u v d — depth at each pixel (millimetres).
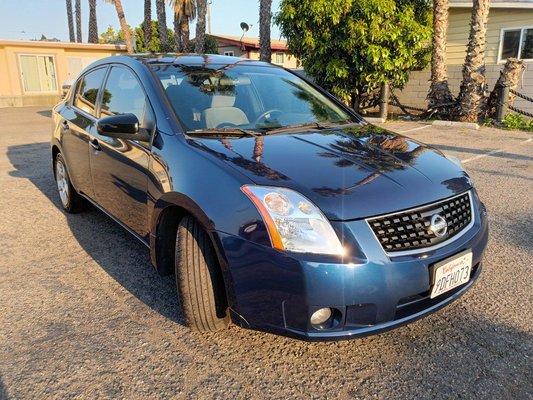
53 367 2455
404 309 2332
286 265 2143
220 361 2500
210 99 3312
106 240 4227
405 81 12148
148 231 3059
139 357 2533
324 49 11195
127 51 22734
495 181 6043
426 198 2402
